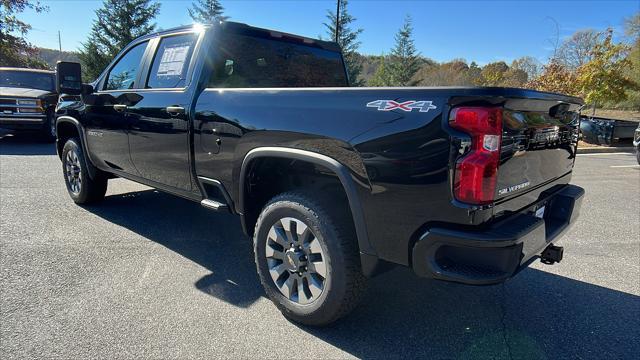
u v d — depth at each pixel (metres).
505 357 2.49
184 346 2.49
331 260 2.49
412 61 47.41
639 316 2.98
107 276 3.36
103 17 40.25
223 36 3.50
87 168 4.88
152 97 3.70
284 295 2.78
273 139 2.72
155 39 3.94
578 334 2.75
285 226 2.73
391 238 2.27
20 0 26.33
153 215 5.01
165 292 3.14
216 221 4.88
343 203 2.56
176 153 3.51
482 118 1.97
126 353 2.40
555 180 2.85
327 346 2.55
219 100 3.10
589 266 3.85
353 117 2.34
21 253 3.75
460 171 2.00
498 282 2.03
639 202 6.29
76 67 4.46
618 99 16.78
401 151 2.15
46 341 2.48
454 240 2.05
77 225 4.57
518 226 2.18
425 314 2.96
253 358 2.40
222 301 3.04
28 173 7.12
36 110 10.54
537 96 2.27
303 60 4.27
